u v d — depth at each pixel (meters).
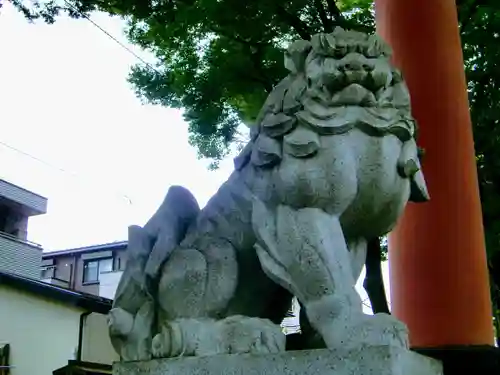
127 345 2.30
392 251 4.14
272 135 2.19
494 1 6.34
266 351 1.93
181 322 2.12
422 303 3.87
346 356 1.76
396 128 2.13
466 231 4.01
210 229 2.29
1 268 14.51
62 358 10.22
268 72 6.60
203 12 6.34
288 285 2.03
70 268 18.16
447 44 4.47
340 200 2.06
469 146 4.29
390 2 4.63
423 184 2.29
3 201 15.12
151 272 2.29
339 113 2.10
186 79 6.79
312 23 6.80
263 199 2.16
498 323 8.82
